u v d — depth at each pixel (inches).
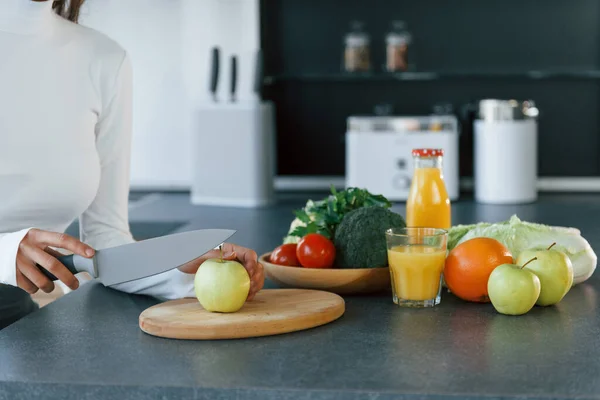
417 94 146.0
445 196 58.8
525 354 40.1
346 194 55.7
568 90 143.9
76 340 43.3
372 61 146.1
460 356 39.9
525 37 143.4
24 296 58.1
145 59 144.3
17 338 43.8
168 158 146.4
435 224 58.4
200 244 44.8
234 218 113.9
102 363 39.6
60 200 54.3
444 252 49.1
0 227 53.8
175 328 42.9
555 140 144.9
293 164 148.5
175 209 126.0
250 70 141.9
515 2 142.9
